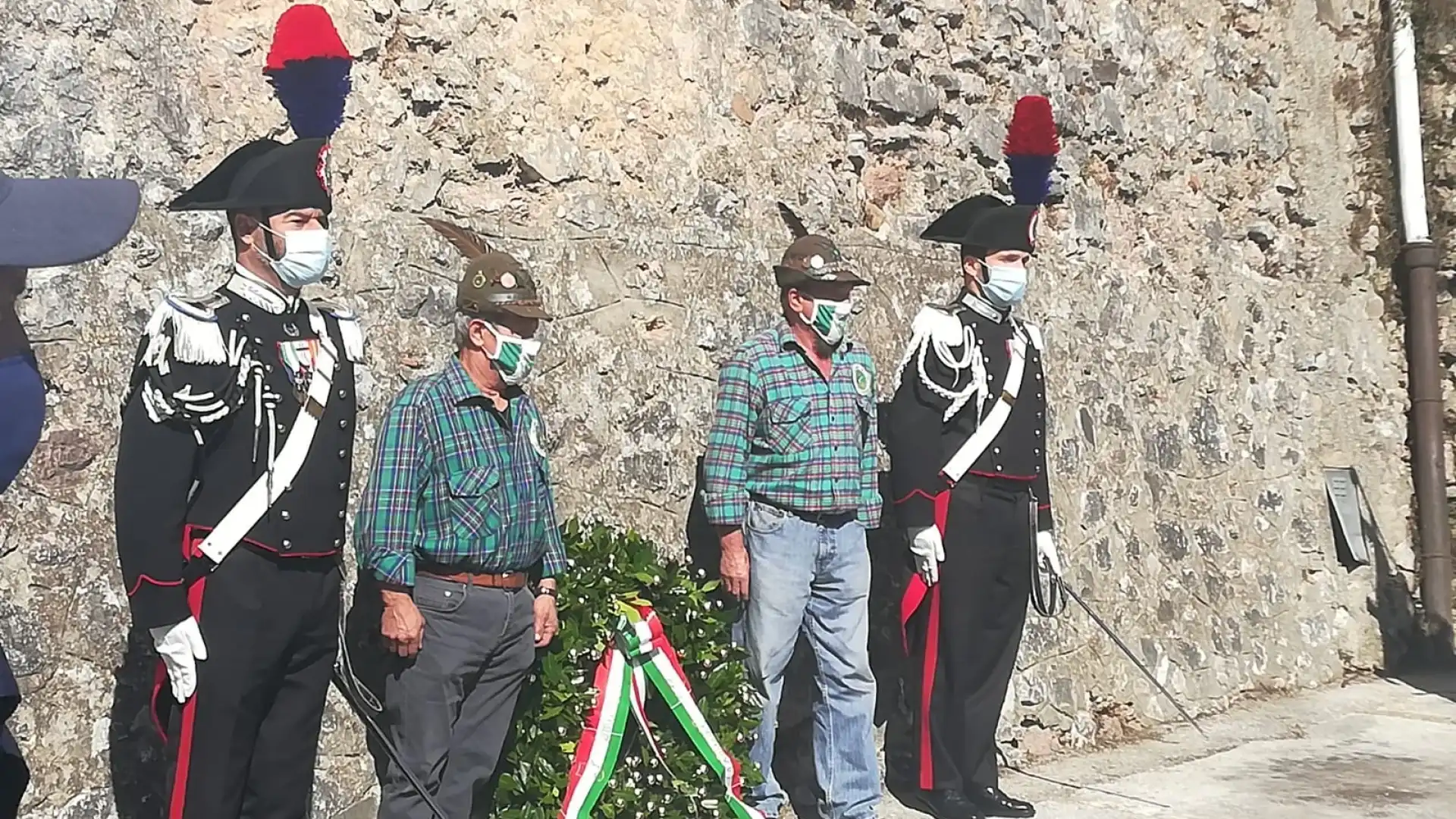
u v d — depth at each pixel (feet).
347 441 11.25
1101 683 19.71
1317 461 24.00
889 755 16.94
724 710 13.83
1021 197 17.06
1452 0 24.73
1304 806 16.93
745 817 13.64
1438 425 24.79
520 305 12.04
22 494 11.44
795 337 14.34
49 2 11.96
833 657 14.65
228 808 10.77
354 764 13.26
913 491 15.40
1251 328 23.22
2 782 8.37
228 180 11.08
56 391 11.69
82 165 12.01
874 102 18.39
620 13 16.06
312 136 11.60
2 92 11.62
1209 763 18.69
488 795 12.89
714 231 16.49
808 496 14.19
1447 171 25.00
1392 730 20.44
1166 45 22.52
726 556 14.30
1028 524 16.01
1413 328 24.97
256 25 13.43
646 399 15.62
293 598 10.85
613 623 13.12
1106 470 20.36
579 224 15.39
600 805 12.97
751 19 17.21
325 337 11.20
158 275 12.39
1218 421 22.34
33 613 11.43
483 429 12.07
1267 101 24.18
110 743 11.80
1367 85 25.38
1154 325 21.57
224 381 10.45
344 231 13.64
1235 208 23.48
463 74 14.69
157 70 12.62
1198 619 21.36
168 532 10.33
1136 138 21.80
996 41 19.93
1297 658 22.71
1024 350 16.07
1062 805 16.87
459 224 14.56
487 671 12.27
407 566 11.75
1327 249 24.88
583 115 15.64
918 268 18.48
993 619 15.94
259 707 10.95
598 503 15.12
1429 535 24.63
